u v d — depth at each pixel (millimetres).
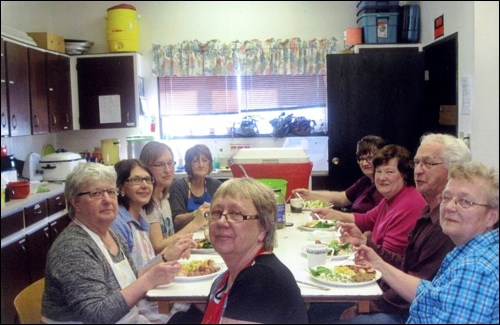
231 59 2682
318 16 2697
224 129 2740
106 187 1539
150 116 2721
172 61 2662
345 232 1901
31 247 1953
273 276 1226
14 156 2469
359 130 2660
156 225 2086
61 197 2283
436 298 1219
